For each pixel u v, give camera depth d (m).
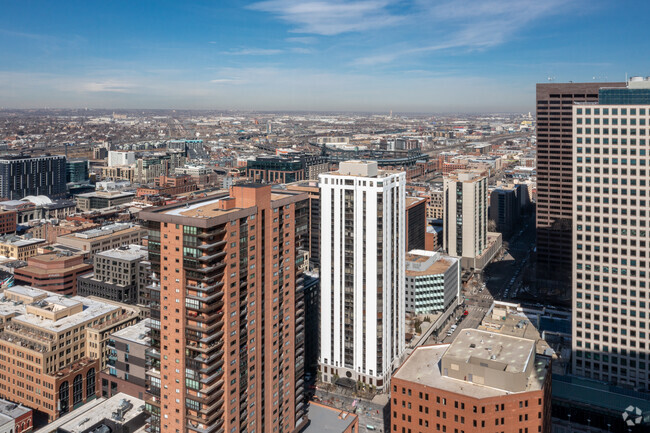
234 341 164.88
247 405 173.75
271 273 179.25
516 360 171.88
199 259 152.00
